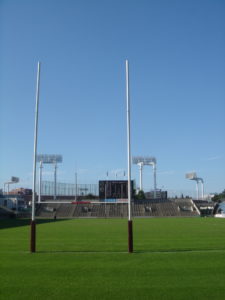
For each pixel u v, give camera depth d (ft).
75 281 32.73
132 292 28.94
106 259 45.09
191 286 30.68
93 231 105.70
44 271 37.27
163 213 294.25
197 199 404.77
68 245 63.16
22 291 29.32
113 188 288.92
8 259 45.32
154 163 371.97
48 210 296.92
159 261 43.27
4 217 266.57
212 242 68.74
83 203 300.40
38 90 55.88
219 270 37.32
